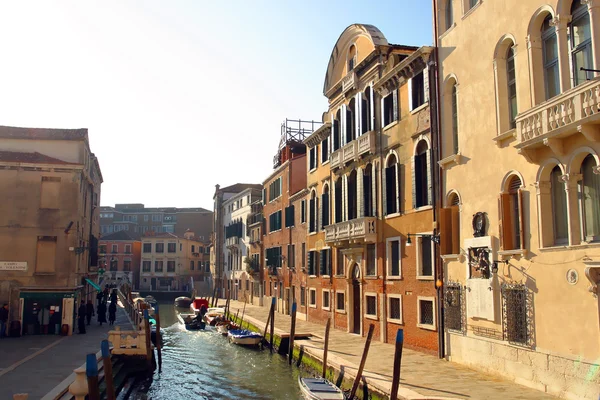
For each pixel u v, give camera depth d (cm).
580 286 1091
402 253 1889
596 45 1059
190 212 8969
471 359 1459
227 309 3769
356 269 2323
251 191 4869
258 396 1641
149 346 1923
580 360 1084
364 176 2178
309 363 1888
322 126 2692
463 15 1533
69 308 2267
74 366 1522
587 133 1032
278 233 3797
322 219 2712
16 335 2173
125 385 1758
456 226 1561
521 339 1259
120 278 7094
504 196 1333
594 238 1083
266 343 2569
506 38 1341
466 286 1484
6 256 2248
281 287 3684
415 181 1800
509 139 1326
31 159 2336
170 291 6888
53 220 2295
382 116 2062
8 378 1351
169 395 1673
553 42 1216
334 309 2573
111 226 9219
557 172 1196
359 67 2231
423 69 1766
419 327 1762
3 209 2270
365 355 1375
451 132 1616
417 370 1437
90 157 2972
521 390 1191
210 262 6919
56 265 2277
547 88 1230
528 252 1245
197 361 2288
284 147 3859
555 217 1199
